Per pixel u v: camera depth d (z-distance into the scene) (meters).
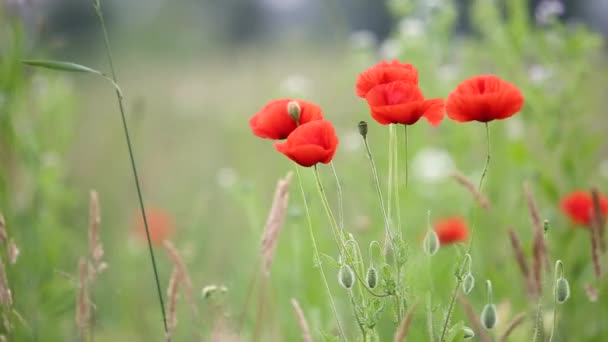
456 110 2.12
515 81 4.57
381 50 5.62
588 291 2.83
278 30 20.92
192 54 16.38
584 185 4.30
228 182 5.38
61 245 3.94
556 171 4.39
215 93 11.36
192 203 6.04
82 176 6.75
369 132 4.90
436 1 5.09
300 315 2.21
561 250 3.72
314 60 13.10
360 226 3.99
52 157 4.41
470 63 5.14
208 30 19.14
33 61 2.39
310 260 3.86
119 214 5.95
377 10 21.34
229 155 7.63
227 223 5.52
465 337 2.24
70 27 22.17
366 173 4.62
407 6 5.20
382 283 2.11
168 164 7.73
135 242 4.94
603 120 5.34
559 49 4.51
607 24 16.98
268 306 3.54
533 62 4.73
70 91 4.78
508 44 4.60
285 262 4.00
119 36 16.28
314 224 3.89
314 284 3.79
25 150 4.00
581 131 4.40
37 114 4.37
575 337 3.44
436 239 2.32
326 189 4.20
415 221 4.09
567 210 3.56
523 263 2.76
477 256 3.65
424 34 4.99
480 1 4.88
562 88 4.38
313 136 2.04
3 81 3.76
